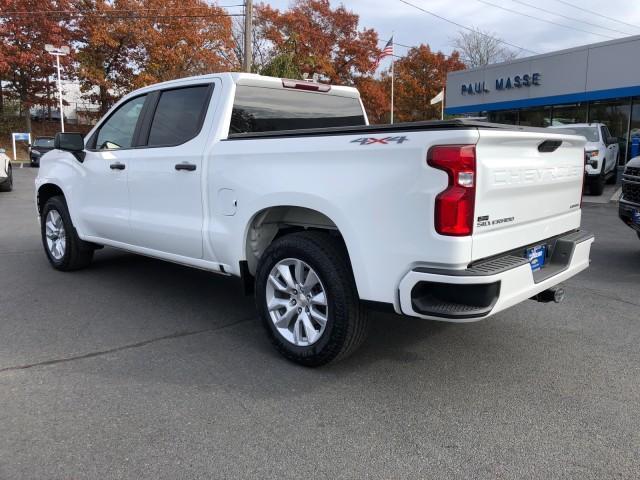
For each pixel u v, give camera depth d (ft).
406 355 13.20
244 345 13.80
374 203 10.58
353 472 8.64
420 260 10.09
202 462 8.87
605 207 42.52
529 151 11.32
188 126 15.24
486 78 80.89
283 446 9.34
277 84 15.67
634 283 19.84
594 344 13.96
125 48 114.83
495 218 10.43
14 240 27.40
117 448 9.23
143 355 13.09
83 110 139.44
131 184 16.69
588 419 10.26
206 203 14.24
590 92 67.31
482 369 12.44
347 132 11.19
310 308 12.17
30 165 95.35
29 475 8.50
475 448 9.30
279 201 12.23
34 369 12.25
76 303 17.08
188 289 18.74
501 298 10.23
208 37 113.09
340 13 118.93
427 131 9.95
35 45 107.55
